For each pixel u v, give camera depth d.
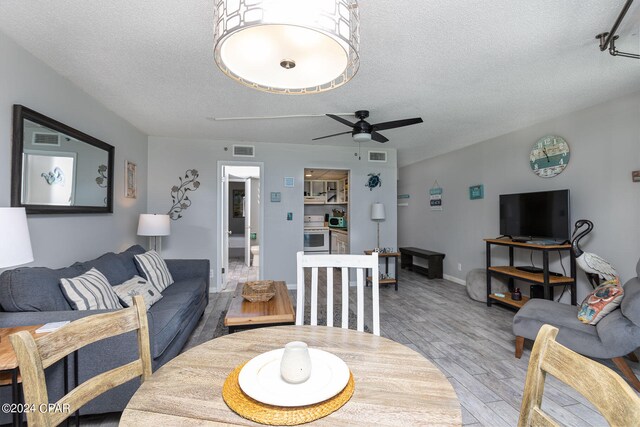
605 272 2.88
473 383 2.19
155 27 1.96
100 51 2.24
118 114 3.57
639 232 2.91
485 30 1.98
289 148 5.10
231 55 1.15
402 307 4.01
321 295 4.69
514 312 3.79
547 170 3.79
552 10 1.79
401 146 5.29
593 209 3.29
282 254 5.06
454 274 5.55
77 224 2.79
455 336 3.04
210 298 4.46
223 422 0.75
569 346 2.28
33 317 1.67
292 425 0.74
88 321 0.97
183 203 4.72
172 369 1.01
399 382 0.94
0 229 1.40
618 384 0.60
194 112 3.51
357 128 3.33
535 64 2.42
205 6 1.76
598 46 2.17
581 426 1.75
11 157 2.07
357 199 5.39
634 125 2.95
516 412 1.88
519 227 4.01
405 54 2.27
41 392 0.77
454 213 5.55
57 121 2.47
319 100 3.14
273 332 1.37
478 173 4.96
